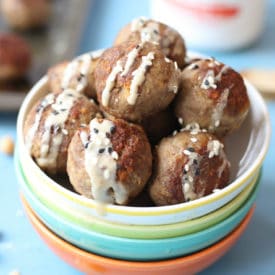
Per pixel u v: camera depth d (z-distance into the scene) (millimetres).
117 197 356
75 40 655
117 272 372
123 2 742
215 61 399
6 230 446
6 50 615
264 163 497
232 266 420
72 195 354
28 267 421
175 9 619
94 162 352
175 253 365
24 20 697
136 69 369
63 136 381
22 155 384
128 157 355
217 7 607
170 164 368
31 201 379
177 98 391
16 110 568
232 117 388
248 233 442
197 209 355
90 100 403
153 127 393
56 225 370
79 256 371
